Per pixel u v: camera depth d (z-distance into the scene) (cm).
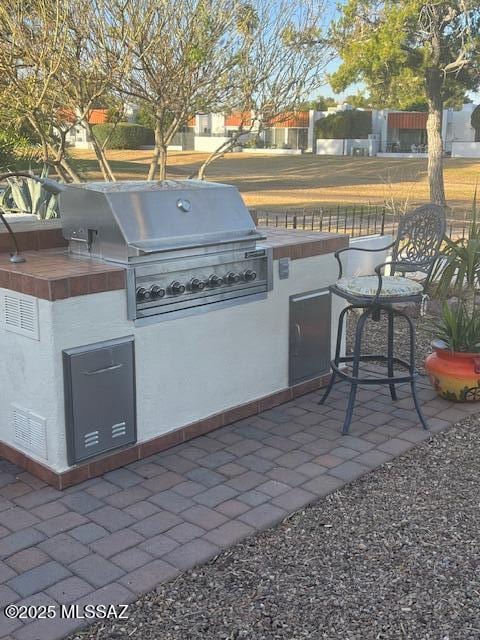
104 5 761
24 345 364
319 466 395
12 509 346
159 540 320
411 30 1722
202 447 419
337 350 483
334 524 337
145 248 376
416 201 2225
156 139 948
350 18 1559
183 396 419
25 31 747
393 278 477
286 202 2227
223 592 285
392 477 385
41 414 365
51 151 897
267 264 454
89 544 317
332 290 456
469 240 720
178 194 416
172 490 366
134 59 805
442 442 431
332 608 276
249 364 458
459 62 1802
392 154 4691
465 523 338
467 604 278
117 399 378
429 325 685
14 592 284
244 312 446
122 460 391
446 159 4144
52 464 365
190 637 260
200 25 811
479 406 489
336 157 4462
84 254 404
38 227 435
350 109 5031
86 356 358
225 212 433
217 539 321
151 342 393
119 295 371
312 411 477
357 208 1909
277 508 349
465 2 1680
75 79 788
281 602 279
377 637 260
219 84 871
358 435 438
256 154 4769
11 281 361
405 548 317
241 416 459
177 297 402
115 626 266
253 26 876
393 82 1808
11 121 857
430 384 517
